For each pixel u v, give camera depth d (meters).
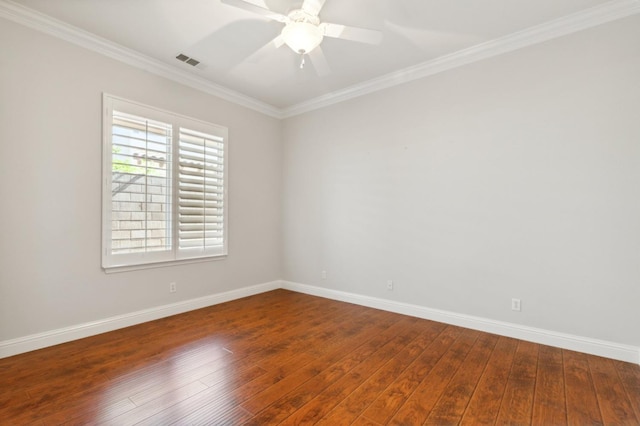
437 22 2.63
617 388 2.04
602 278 2.49
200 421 1.71
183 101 3.59
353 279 4.03
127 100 3.11
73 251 2.78
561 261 2.66
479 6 2.43
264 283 4.60
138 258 3.19
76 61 2.79
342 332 3.03
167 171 3.44
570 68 2.61
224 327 3.14
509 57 2.89
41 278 2.62
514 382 2.13
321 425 1.70
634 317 2.38
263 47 3.03
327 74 3.60
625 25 2.40
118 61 3.05
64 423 1.68
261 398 1.93
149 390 2.00
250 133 4.37
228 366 2.33
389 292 3.71
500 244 2.96
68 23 2.65
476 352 2.59
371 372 2.26
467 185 3.14
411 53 3.13
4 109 2.44
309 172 4.49
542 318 2.75
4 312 2.44
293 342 2.78
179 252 3.54
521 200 2.84
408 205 3.54
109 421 1.70
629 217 2.39
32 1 2.38
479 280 3.08
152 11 2.49
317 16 2.42
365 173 3.91
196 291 3.75
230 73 3.57
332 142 4.23
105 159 2.95
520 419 1.75
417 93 3.47
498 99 2.95
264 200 4.59
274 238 4.75
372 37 2.68
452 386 2.08
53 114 2.67
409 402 1.91
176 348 2.64
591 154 2.53
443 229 3.30
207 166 3.82
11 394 1.94
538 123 2.75
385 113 3.72
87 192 2.86
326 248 4.30
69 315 2.77
